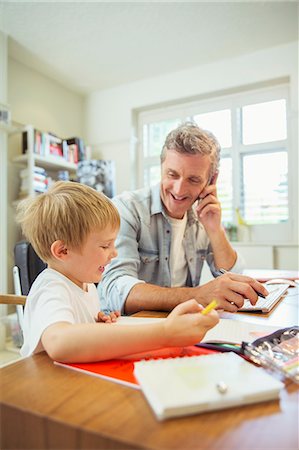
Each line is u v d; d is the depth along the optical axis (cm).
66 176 324
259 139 314
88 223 57
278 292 103
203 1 229
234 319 71
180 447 25
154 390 31
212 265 128
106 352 41
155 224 114
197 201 114
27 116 317
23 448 30
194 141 98
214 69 319
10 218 288
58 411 30
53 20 248
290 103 298
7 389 34
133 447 25
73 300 56
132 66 322
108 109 374
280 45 291
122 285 85
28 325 52
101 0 226
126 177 363
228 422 28
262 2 232
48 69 324
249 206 315
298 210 292
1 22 249
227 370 36
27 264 142
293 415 29
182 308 46
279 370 38
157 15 244
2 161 264
